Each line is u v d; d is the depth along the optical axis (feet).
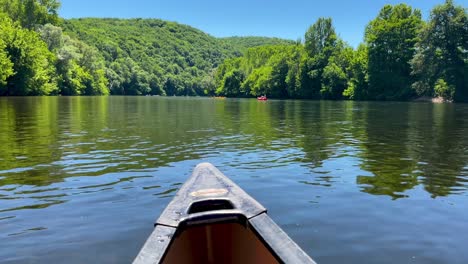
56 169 27.63
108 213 18.75
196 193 14.21
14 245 15.34
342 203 20.35
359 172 27.35
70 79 233.76
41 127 53.11
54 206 19.75
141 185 23.59
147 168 28.09
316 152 35.22
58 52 228.02
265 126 58.23
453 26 164.45
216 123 62.69
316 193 22.16
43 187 23.09
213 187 14.98
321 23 246.06
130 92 406.00
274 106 135.23
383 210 19.27
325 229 16.85
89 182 24.22
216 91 382.42
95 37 452.35
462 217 18.39
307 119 73.20
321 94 237.86
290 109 112.88
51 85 209.05
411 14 203.92
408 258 14.28
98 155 32.89
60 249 14.98
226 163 30.12
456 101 169.27
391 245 15.33
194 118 73.31
